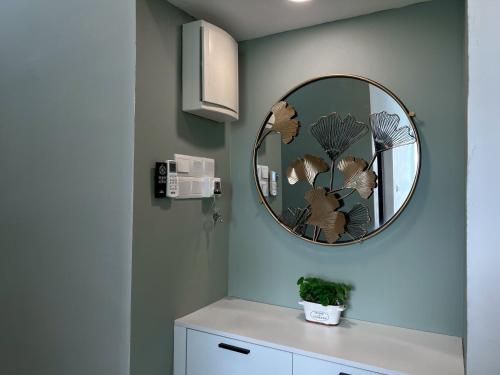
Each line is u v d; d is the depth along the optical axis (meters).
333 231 1.67
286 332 1.49
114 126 1.46
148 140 1.47
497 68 0.93
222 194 1.92
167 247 1.57
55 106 1.65
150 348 1.48
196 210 1.74
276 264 1.85
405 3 1.56
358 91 1.64
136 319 1.42
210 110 1.64
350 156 1.64
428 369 1.19
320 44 1.76
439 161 1.51
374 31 1.64
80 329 1.53
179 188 1.61
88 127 1.54
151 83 1.49
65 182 1.60
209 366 1.51
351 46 1.69
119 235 1.44
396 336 1.46
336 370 1.26
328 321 1.57
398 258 1.58
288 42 1.83
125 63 1.45
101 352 1.46
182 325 1.58
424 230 1.53
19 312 1.73
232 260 1.97
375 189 1.58
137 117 1.42
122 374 1.41
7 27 1.82
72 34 1.61
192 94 1.62
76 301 1.55
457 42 1.49
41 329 1.65
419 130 1.54
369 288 1.63
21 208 1.74
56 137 1.64
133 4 1.44
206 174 1.79
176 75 1.62
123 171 1.44
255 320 1.62
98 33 1.53
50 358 1.62
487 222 0.94
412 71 1.56
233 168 1.98
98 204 1.50
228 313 1.71
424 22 1.54
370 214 1.59
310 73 1.78
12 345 1.75
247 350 1.43
